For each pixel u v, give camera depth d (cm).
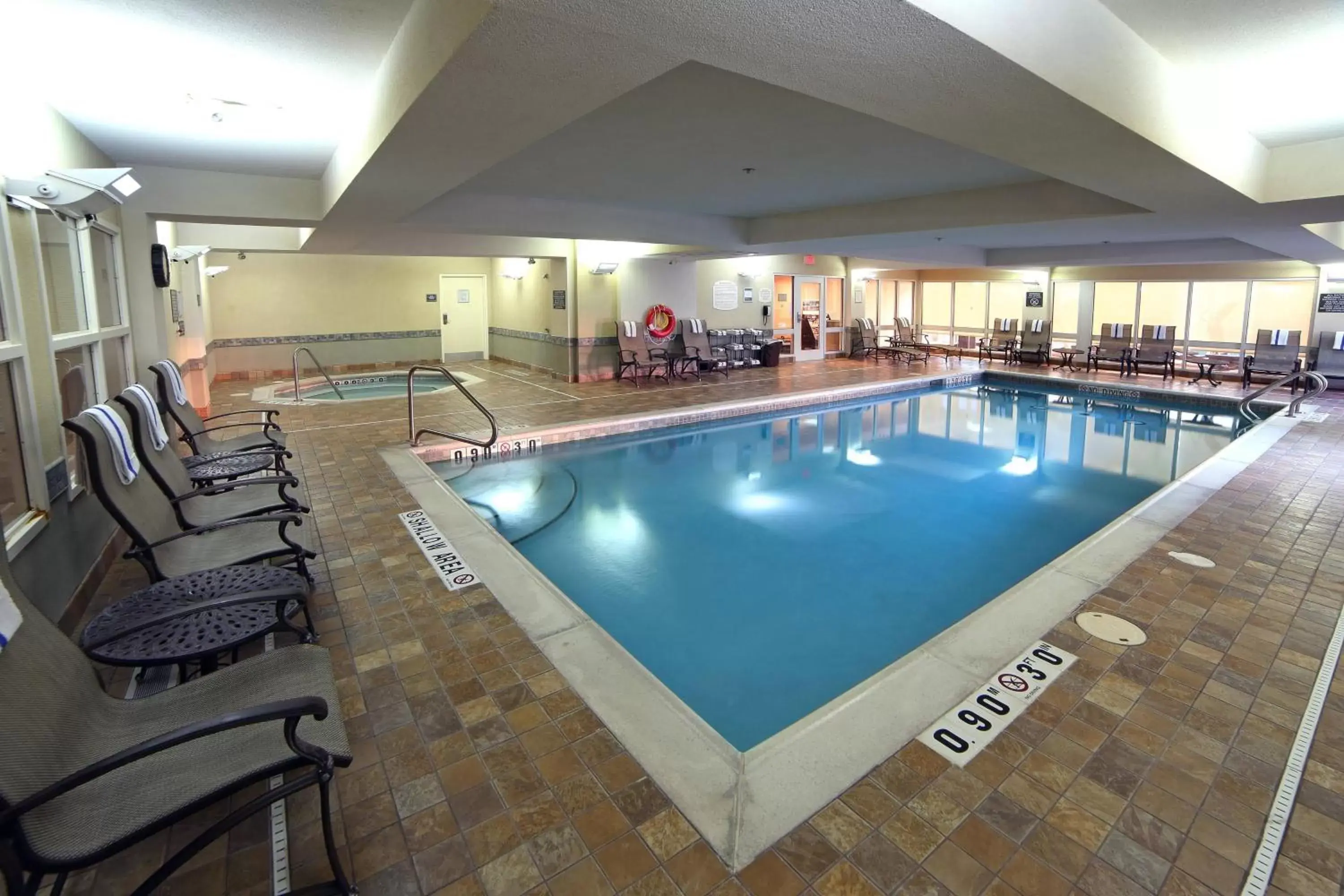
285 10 260
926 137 456
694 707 329
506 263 1336
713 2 178
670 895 179
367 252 975
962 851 194
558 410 912
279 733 172
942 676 282
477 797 213
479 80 237
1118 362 1355
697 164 546
